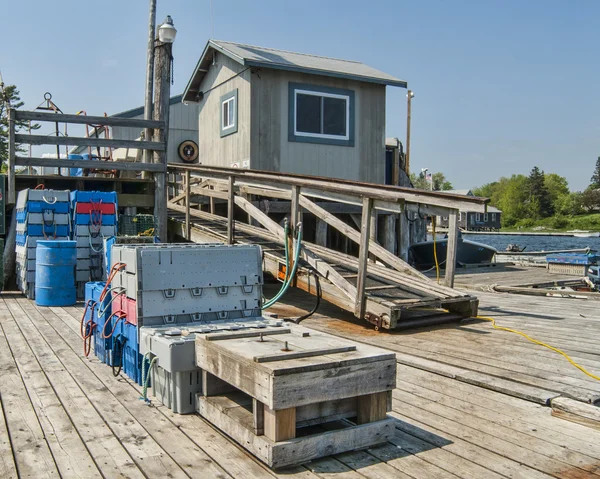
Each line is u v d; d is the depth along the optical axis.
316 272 8.07
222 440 3.71
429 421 4.05
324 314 8.54
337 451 3.43
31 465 3.33
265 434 3.36
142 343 4.61
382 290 7.76
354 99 15.19
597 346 6.19
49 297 9.17
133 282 4.85
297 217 8.42
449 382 4.99
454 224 7.68
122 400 4.50
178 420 4.06
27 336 6.90
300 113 14.52
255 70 13.92
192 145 22.36
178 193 15.16
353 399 3.63
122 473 3.23
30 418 4.10
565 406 4.12
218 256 5.11
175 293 4.88
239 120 14.45
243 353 3.53
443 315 7.75
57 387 4.84
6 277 11.51
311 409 3.47
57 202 10.08
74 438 3.74
